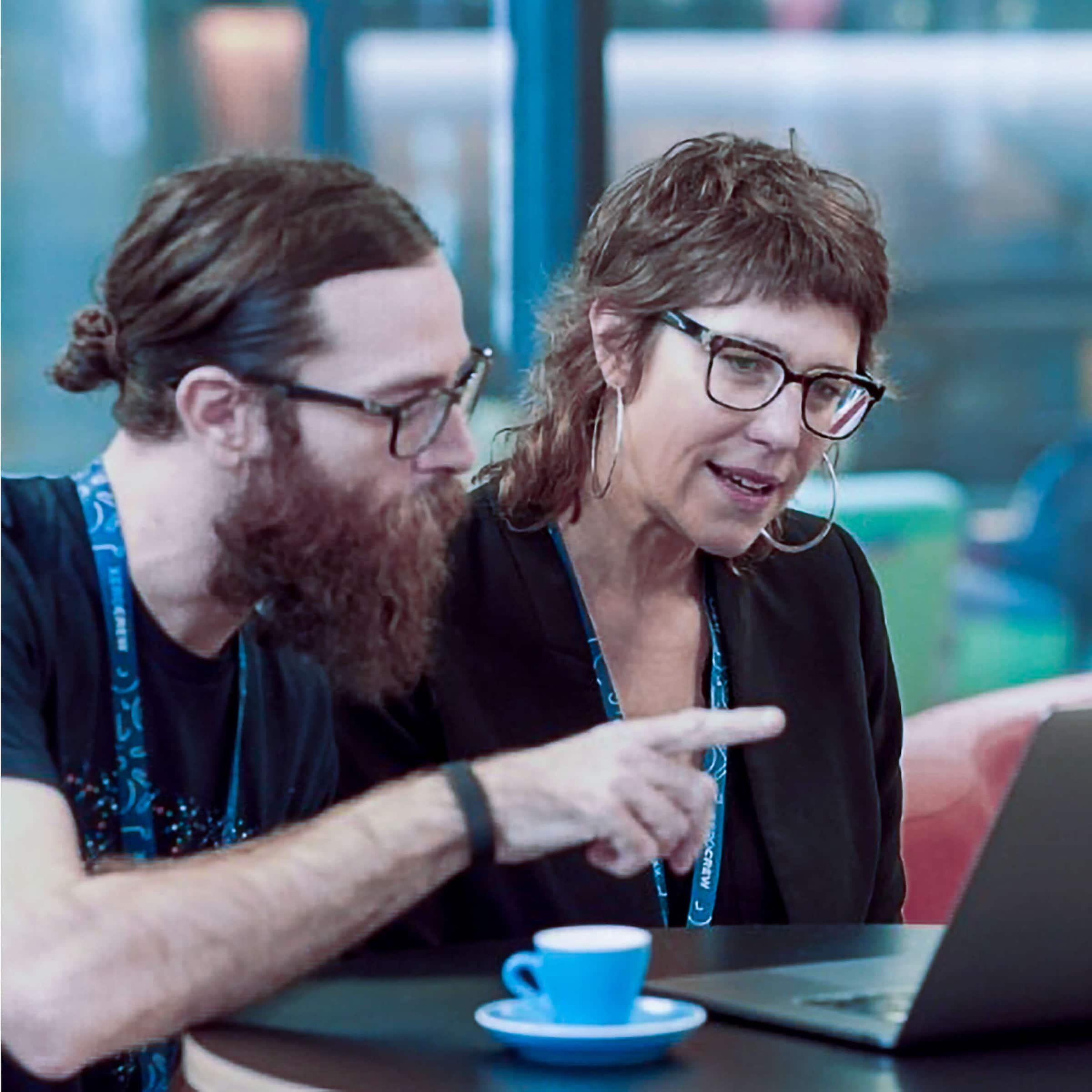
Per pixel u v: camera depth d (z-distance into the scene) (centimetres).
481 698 489
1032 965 353
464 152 1328
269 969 365
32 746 389
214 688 434
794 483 481
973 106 1530
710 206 469
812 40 1466
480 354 423
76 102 1326
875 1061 349
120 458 426
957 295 1560
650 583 500
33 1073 371
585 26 980
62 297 1311
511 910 477
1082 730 338
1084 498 1404
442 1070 341
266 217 402
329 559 407
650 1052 345
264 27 1299
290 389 400
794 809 502
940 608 1134
